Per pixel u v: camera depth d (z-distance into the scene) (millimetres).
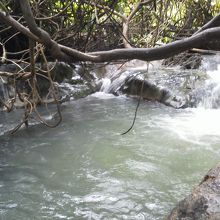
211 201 2973
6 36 7922
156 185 4402
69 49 2311
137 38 8578
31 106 5039
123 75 9312
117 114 7285
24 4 2070
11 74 4555
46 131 6266
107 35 8438
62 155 5309
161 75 8750
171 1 9430
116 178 4598
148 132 6195
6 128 6270
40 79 7918
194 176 4613
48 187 4383
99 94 9180
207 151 5367
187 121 6785
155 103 8102
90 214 3814
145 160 5105
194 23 10727
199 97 7758
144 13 8344
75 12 6301
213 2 11336
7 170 4832
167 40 9953
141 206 3947
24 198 4133
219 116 7070
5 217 3764
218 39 2109
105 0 6129
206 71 8977
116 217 3760
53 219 3736
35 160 5152
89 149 5508
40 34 2191
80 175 4688
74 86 8805
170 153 5320
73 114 7285
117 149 5496
